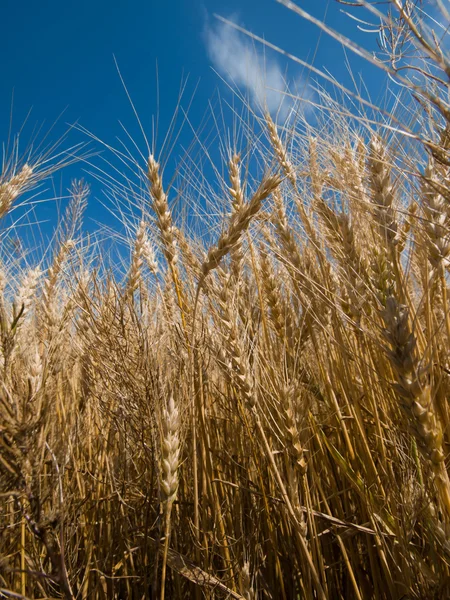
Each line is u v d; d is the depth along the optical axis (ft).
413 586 0.94
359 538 1.21
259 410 1.12
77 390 1.55
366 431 1.32
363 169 1.08
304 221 1.31
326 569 1.20
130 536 1.24
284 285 1.45
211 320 1.24
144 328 1.20
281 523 1.23
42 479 0.92
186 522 1.24
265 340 1.28
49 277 1.60
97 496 1.28
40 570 0.97
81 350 1.39
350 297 1.09
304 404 1.19
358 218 1.14
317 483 1.17
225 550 1.10
